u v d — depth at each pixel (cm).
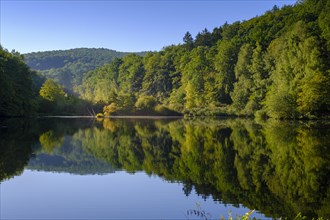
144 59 14938
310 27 6581
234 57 9456
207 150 2861
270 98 5959
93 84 17662
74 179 1892
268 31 9394
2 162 2316
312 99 5284
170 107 10175
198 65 11244
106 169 2177
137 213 1330
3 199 1504
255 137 3544
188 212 1332
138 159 2541
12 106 6800
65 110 9938
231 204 1423
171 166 2252
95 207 1402
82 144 3375
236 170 2055
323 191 1574
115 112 10181
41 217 1285
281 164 2166
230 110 8575
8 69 7119
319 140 3111
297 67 5756
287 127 4472
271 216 1273
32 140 3481
